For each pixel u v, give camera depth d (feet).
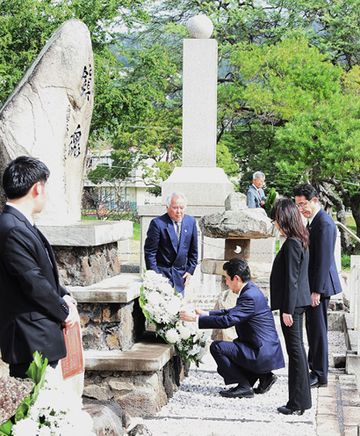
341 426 22.56
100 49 86.69
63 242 23.06
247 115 90.17
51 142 24.32
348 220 139.23
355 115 76.38
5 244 16.29
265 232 32.45
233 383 25.02
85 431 13.53
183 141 50.31
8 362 16.65
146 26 102.42
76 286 23.36
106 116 87.71
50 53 24.41
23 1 77.97
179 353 24.63
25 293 16.39
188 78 50.42
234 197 36.06
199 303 40.63
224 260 33.63
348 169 75.51
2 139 23.86
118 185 119.65
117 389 22.65
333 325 38.75
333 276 26.76
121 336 23.43
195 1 99.81
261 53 80.23
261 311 24.88
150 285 24.47
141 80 91.30
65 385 14.11
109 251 25.68
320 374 26.68
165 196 48.88
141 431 19.51
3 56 76.59
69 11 79.41
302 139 74.28
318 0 95.61
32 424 13.03
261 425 21.79
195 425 21.65
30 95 24.20
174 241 27.86
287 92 76.48
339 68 79.30
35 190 16.67
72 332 18.39
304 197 26.30
